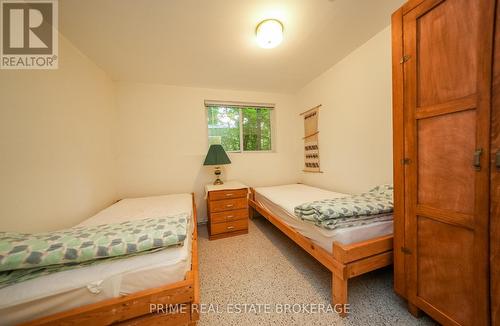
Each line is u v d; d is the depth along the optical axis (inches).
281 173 122.9
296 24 58.2
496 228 26.5
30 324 25.4
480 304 28.4
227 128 115.7
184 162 104.7
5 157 39.6
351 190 81.4
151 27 56.8
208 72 88.6
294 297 48.6
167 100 101.3
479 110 27.4
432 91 33.5
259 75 94.5
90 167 69.2
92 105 72.3
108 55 70.4
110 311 28.2
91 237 32.6
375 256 43.9
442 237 33.3
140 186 97.8
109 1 46.6
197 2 48.0
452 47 30.4
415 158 36.9
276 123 121.1
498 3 25.0
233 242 83.2
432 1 32.4
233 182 106.8
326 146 95.7
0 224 38.3
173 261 32.6
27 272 27.5
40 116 48.3
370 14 54.9
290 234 63.1
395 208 41.8
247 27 58.1
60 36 56.3
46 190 49.4
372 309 43.3
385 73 64.3
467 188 29.5
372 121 70.3
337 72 85.3
